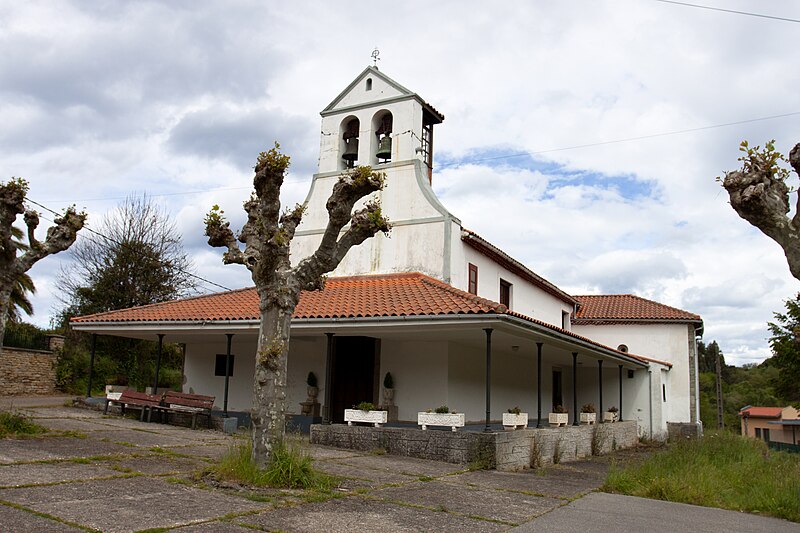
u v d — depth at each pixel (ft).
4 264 38.47
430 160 69.21
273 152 30.17
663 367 91.61
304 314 49.62
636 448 77.05
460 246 62.54
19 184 38.45
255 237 32.91
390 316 46.11
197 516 22.56
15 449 33.50
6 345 86.53
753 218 26.25
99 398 62.75
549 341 54.75
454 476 37.76
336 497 28.07
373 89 67.15
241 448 30.91
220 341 65.87
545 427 54.39
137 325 57.72
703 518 29.07
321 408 59.21
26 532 18.69
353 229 32.78
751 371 302.86
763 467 45.06
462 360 58.54
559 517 27.61
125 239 110.22
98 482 26.96
